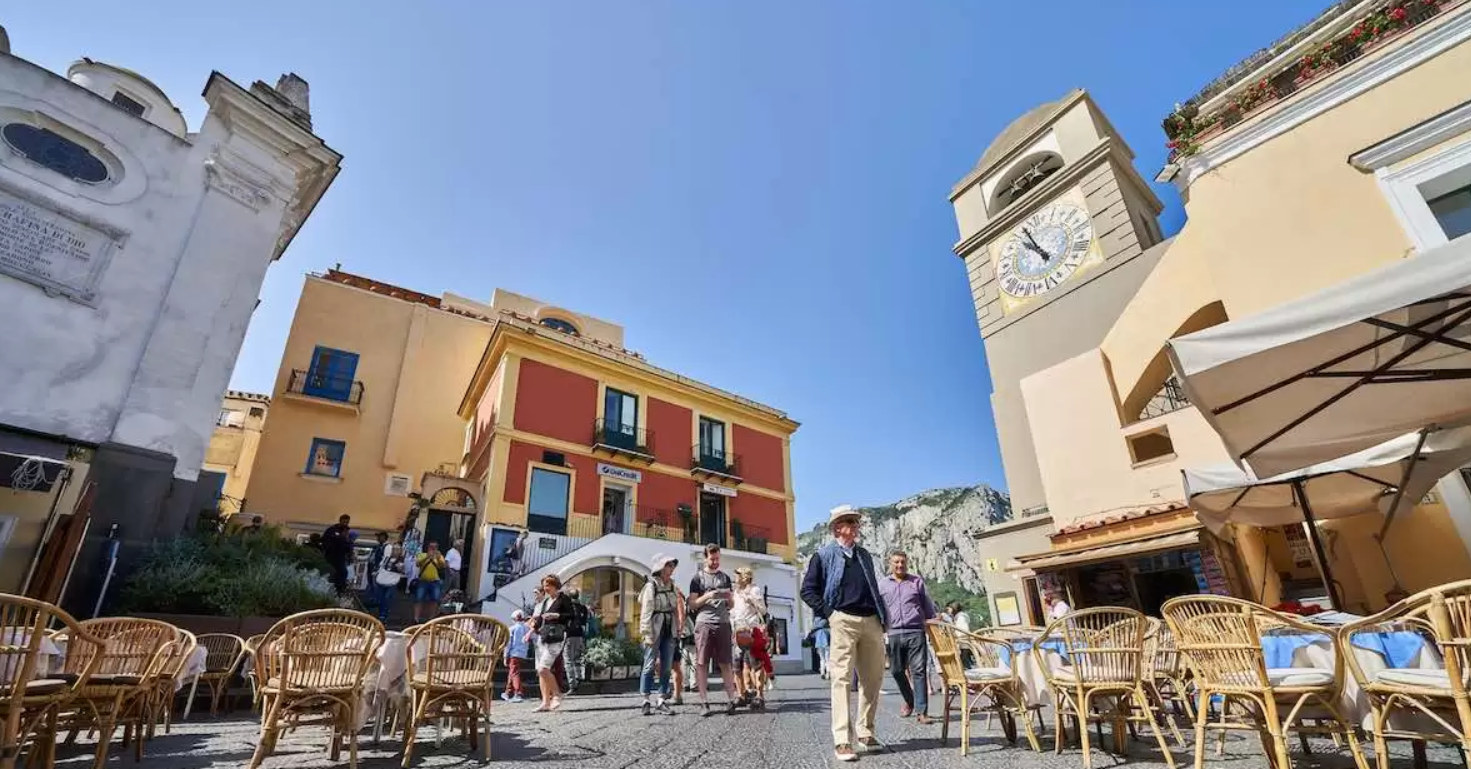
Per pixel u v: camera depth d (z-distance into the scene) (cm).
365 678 402
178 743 477
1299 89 876
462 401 2197
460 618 433
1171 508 866
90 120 1009
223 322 1066
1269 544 996
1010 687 447
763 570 2202
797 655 2162
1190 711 438
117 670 424
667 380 2272
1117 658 387
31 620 329
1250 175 898
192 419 993
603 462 2022
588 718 633
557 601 786
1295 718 342
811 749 438
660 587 700
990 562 1302
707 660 675
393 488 2005
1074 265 1508
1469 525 671
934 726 556
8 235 891
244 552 911
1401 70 795
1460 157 720
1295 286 820
